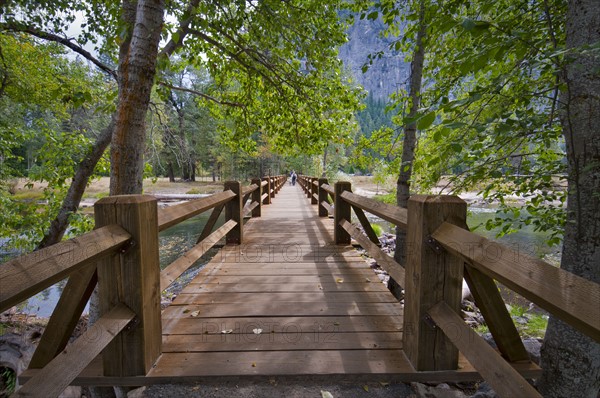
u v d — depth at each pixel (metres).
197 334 2.06
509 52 1.65
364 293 2.78
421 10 3.19
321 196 7.33
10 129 6.22
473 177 2.37
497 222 2.90
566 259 2.01
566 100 1.83
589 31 1.67
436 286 1.61
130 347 1.61
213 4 3.78
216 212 3.52
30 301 6.88
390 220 2.15
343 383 1.66
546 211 2.64
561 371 2.00
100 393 2.20
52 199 5.62
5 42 5.95
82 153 5.31
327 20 5.07
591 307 0.75
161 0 2.53
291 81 5.57
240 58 5.48
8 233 5.64
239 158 34.97
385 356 1.81
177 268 2.20
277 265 3.61
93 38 5.07
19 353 4.10
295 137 6.26
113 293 1.58
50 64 6.92
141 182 2.61
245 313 2.38
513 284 0.99
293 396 1.58
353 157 5.93
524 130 1.92
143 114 2.56
